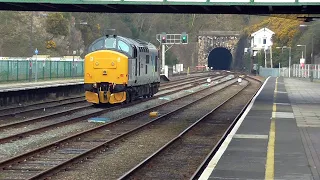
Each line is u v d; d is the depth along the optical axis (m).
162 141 31.22
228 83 110.25
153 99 63.00
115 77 50.44
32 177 19.23
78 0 42.34
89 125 37.47
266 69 170.00
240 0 41.69
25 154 24.30
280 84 102.12
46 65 81.06
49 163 23.38
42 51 121.81
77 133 31.48
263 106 49.00
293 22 184.50
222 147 24.30
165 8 46.12
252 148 24.03
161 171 22.14
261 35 195.62
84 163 23.66
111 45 52.34
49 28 128.12
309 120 37.25
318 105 51.56
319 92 76.12
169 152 27.02
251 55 194.12
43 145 27.73
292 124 34.38
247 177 17.81
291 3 41.16
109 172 21.92
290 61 162.12
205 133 34.91
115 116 43.59
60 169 21.80
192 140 31.61
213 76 145.12
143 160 23.45
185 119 43.03
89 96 51.12
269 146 24.62
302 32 174.88
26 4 44.03
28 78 75.06
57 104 54.34
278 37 188.62
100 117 42.25
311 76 118.62
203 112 49.16
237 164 20.11
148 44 62.56
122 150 27.62
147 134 33.84
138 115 44.56
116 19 162.38
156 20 191.25
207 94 76.00
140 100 58.72
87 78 50.91
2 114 43.25
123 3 42.34
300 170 18.94
